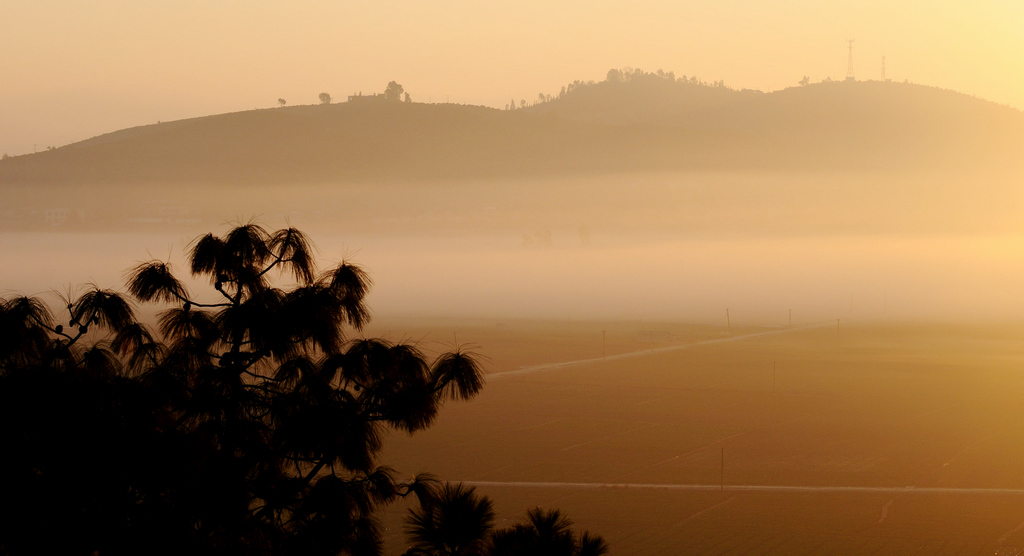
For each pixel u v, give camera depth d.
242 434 18.86
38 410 16.84
